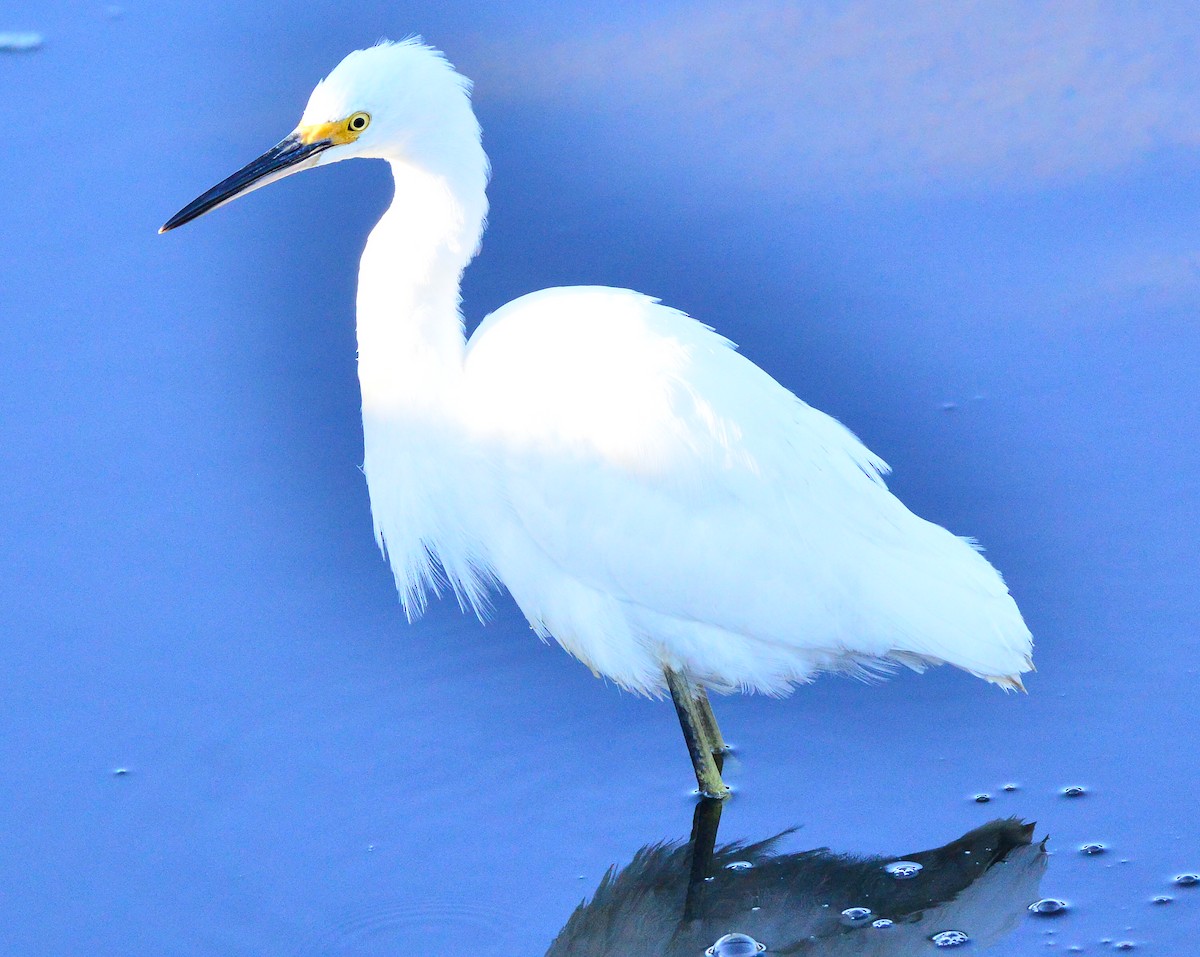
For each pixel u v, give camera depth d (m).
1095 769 9.19
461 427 9.78
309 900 8.46
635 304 9.62
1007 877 8.46
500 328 9.77
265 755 9.52
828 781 9.41
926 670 10.34
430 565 10.84
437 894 8.52
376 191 13.99
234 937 8.19
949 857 8.68
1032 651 9.91
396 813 9.12
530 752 9.67
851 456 9.70
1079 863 8.51
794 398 9.84
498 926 8.30
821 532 9.26
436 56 9.71
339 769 9.44
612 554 9.40
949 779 9.29
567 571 9.68
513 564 10.03
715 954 8.07
